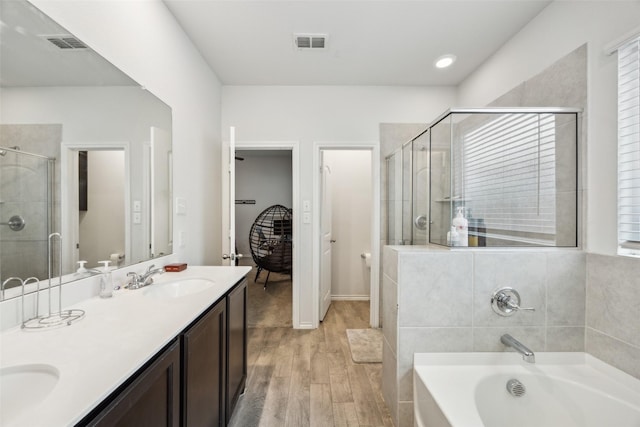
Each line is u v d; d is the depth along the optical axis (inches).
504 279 59.9
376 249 118.1
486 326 59.9
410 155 99.6
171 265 71.4
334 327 118.1
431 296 59.6
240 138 116.0
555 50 68.8
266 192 233.5
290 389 76.3
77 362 29.0
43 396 27.6
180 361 40.2
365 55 95.5
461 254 59.5
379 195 118.0
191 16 76.5
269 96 116.3
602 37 57.4
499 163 68.7
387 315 69.5
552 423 54.4
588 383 53.2
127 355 30.7
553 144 65.3
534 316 60.1
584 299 60.1
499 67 91.0
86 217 49.1
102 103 52.1
